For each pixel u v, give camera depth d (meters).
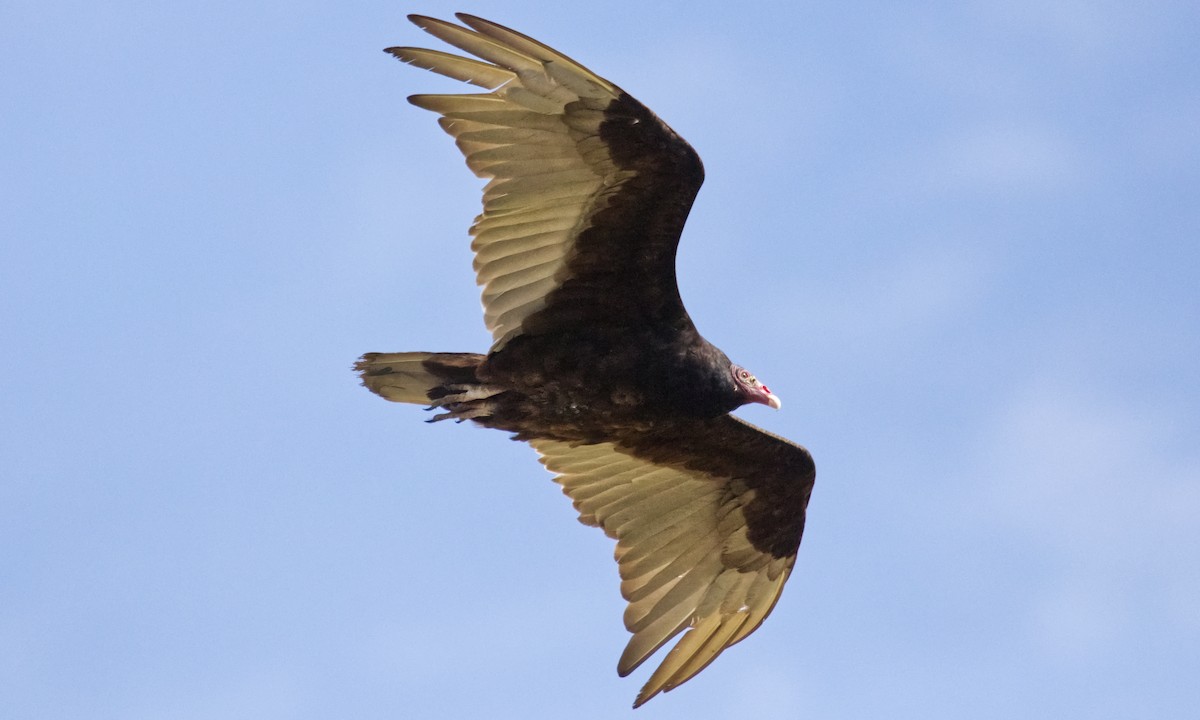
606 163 11.20
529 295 11.81
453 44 10.54
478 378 12.00
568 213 11.47
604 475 13.70
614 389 12.16
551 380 12.06
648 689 13.44
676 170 11.22
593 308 11.91
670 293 11.92
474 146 11.16
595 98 10.84
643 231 11.55
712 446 13.49
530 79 10.73
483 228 11.46
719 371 12.33
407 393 12.12
